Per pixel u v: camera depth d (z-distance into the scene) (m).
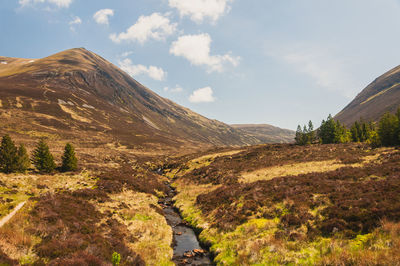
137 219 23.83
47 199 20.55
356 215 14.93
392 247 11.13
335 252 12.66
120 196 30.66
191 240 21.70
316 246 13.91
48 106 148.62
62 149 77.69
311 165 39.31
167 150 141.88
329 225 15.08
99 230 17.98
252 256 14.87
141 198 33.22
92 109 186.75
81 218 18.92
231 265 15.02
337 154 46.50
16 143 71.31
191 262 17.16
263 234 17.17
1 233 12.74
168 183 55.34
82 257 12.30
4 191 22.12
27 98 148.88
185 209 30.91
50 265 11.09
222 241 18.77
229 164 56.09
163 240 20.27
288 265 13.07
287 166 42.44
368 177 23.92
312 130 79.00
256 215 20.67
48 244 13.15
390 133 49.91
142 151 122.56
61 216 17.61
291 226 16.95
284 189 24.38
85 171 42.88
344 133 85.62
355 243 12.91
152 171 70.00
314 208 18.52
